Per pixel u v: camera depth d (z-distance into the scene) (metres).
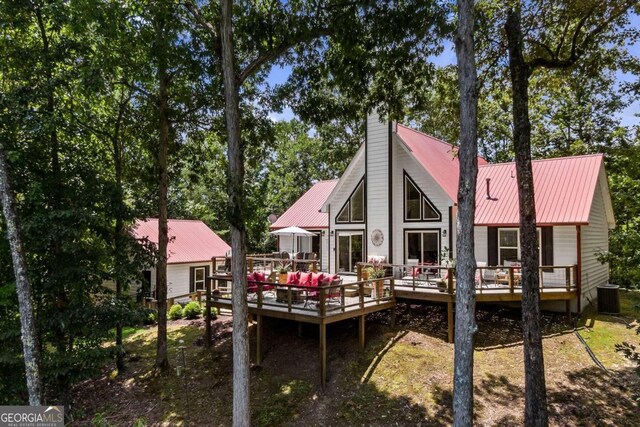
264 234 30.61
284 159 35.75
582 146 22.91
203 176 14.77
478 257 15.72
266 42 9.85
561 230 14.12
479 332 12.45
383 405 9.30
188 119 12.74
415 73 9.91
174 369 12.04
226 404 10.14
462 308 6.98
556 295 12.86
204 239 25.84
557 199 14.54
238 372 8.83
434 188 16.16
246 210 8.94
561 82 11.95
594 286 15.55
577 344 11.30
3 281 9.40
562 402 8.80
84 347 10.16
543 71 11.75
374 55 9.73
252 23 9.54
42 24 9.53
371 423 8.81
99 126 11.95
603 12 9.60
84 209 9.25
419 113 12.46
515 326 12.78
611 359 10.35
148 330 16.36
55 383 9.69
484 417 8.62
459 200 7.17
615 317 13.15
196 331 15.04
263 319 14.91
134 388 11.34
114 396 11.02
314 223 22.12
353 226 18.39
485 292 12.62
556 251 14.20
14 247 8.27
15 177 9.01
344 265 18.66
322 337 10.41
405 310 14.21
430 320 13.30
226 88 9.07
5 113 8.62
